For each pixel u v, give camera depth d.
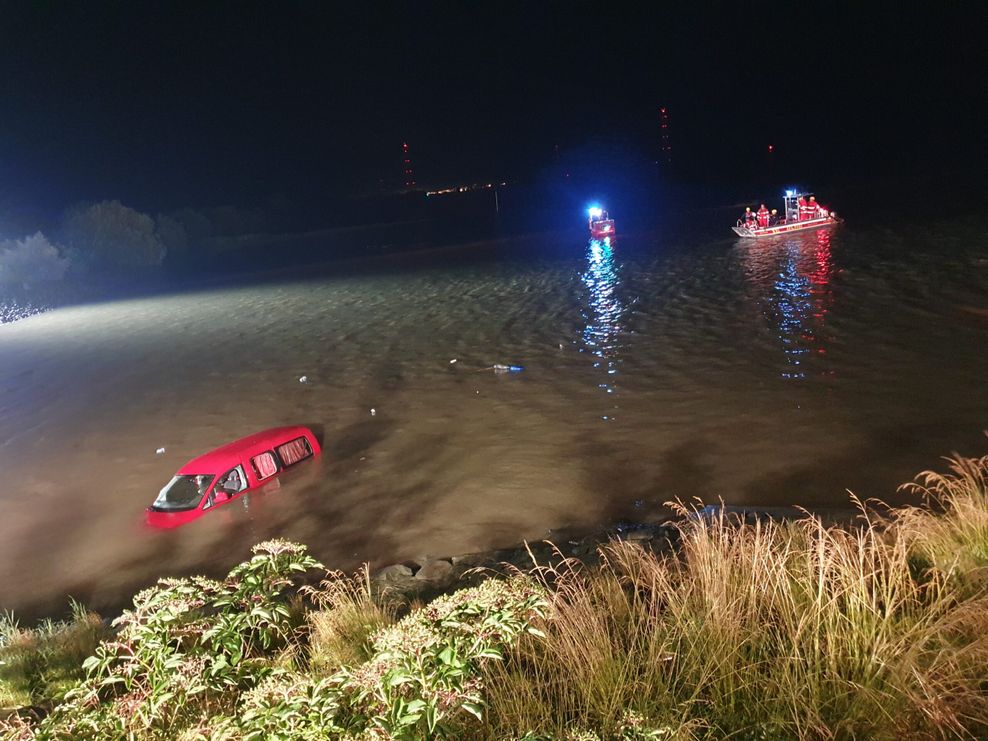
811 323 23.56
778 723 4.32
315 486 14.94
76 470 17.80
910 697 4.19
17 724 5.29
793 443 14.34
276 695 4.00
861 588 5.19
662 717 4.48
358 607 8.00
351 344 28.77
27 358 32.34
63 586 12.03
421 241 73.06
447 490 14.16
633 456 14.75
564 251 51.28
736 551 6.61
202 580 5.15
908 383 16.92
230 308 41.38
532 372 22.00
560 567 9.84
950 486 8.36
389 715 3.65
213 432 19.62
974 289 25.25
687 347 22.66
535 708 4.65
